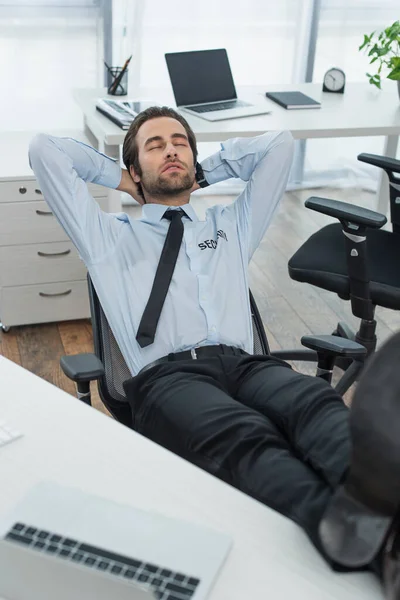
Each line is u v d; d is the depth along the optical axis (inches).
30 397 56.1
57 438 51.7
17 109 157.9
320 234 104.9
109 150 110.5
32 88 157.0
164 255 78.6
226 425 59.0
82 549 40.7
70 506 44.3
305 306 132.4
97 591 39.4
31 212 113.6
